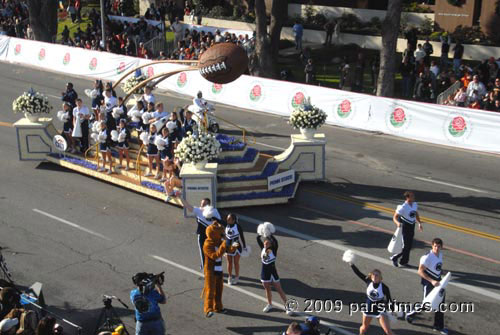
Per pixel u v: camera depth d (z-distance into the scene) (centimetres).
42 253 1324
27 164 1942
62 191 1705
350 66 2895
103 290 1167
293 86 2486
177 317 1075
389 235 1410
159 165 1680
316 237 1403
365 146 2119
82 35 3897
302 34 3666
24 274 1228
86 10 4847
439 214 1531
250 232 1434
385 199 1636
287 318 1072
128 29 3922
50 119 1984
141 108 1830
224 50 1538
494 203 1600
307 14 3969
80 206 1594
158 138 1586
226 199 1555
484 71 2550
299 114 1736
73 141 1944
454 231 1430
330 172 1861
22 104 1897
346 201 1625
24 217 1523
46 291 1164
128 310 1099
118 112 1809
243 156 1677
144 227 1458
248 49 3212
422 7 3641
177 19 3869
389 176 1819
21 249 1343
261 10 2962
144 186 1636
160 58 3447
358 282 1193
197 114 1811
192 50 3300
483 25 3303
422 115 2164
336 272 1234
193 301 1128
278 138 2194
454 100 2312
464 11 3366
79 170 1827
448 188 1712
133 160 1839
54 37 3912
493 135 2012
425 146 2116
